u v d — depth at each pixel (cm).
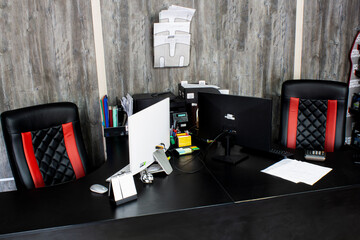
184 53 285
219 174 187
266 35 303
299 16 304
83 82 271
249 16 295
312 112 253
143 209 151
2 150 271
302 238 174
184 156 217
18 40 251
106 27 271
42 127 203
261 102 188
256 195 161
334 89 244
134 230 148
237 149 227
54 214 148
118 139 251
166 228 152
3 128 191
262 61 309
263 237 169
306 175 183
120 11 271
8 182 280
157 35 274
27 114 198
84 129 282
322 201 170
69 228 139
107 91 286
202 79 301
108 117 255
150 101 258
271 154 215
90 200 160
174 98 270
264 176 183
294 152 219
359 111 320
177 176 186
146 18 277
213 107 211
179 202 156
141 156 174
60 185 176
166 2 278
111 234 146
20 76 259
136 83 289
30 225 139
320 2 305
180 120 257
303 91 252
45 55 259
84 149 219
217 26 291
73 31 259
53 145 207
